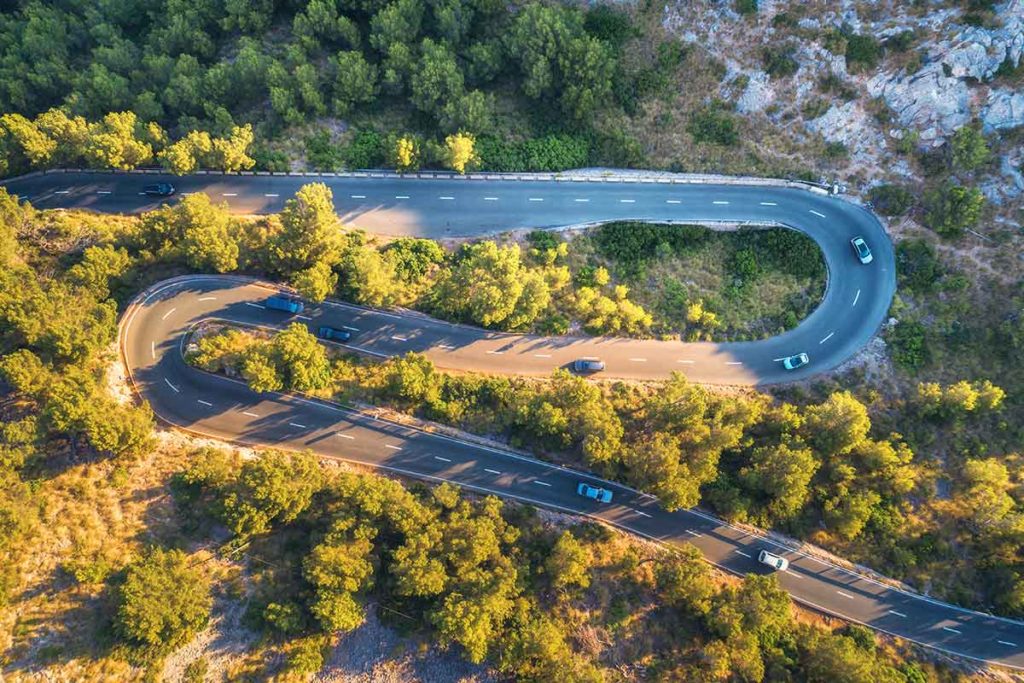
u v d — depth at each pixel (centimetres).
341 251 8969
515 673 6988
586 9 10075
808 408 8356
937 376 8788
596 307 8956
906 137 9188
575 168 9931
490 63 9638
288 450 8175
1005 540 7825
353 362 8656
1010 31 8575
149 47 9744
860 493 8062
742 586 7781
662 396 8369
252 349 7906
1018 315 8656
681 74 9869
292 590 7094
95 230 8712
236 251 8488
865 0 9212
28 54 9700
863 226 9375
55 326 7269
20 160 9156
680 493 7481
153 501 7275
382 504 7344
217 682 6562
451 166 9400
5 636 6319
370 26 10006
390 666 6969
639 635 7456
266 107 9706
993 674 7588
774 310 9206
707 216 9619
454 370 8788
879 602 7919
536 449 8356
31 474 7012
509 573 7100
